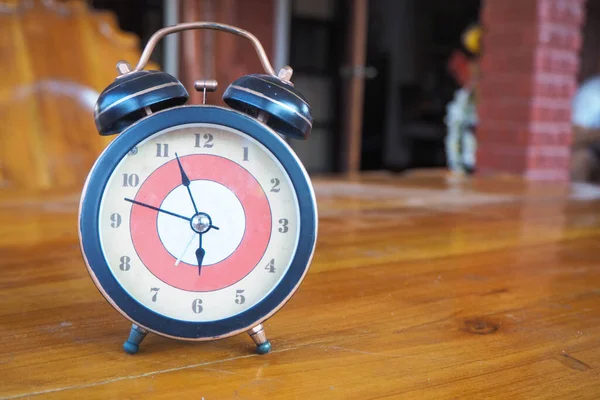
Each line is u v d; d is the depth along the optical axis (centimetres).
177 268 52
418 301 63
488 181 152
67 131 141
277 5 352
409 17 590
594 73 591
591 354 53
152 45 53
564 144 208
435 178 155
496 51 206
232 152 52
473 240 85
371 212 103
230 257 52
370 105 590
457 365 51
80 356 51
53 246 76
